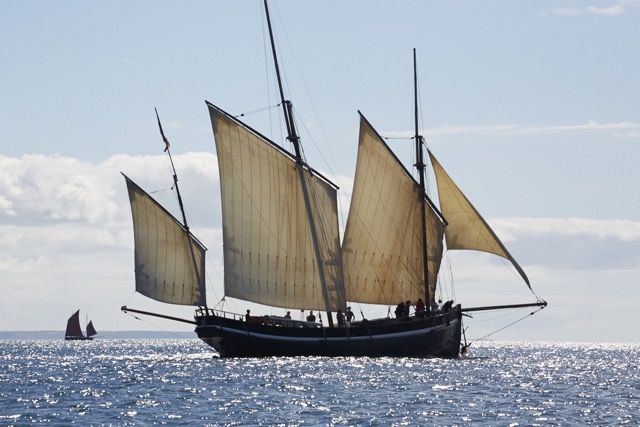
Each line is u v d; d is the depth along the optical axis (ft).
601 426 342.85
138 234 591.37
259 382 479.82
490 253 595.88
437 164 601.21
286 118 601.21
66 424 342.03
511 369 635.66
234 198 586.45
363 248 612.70
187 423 341.82
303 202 599.16
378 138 606.14
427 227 611.06
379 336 601.21
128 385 484.33
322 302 599.16
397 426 336.70
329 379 492.54
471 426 339.16
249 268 589.32
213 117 581.12
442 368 579.07
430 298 614.34
